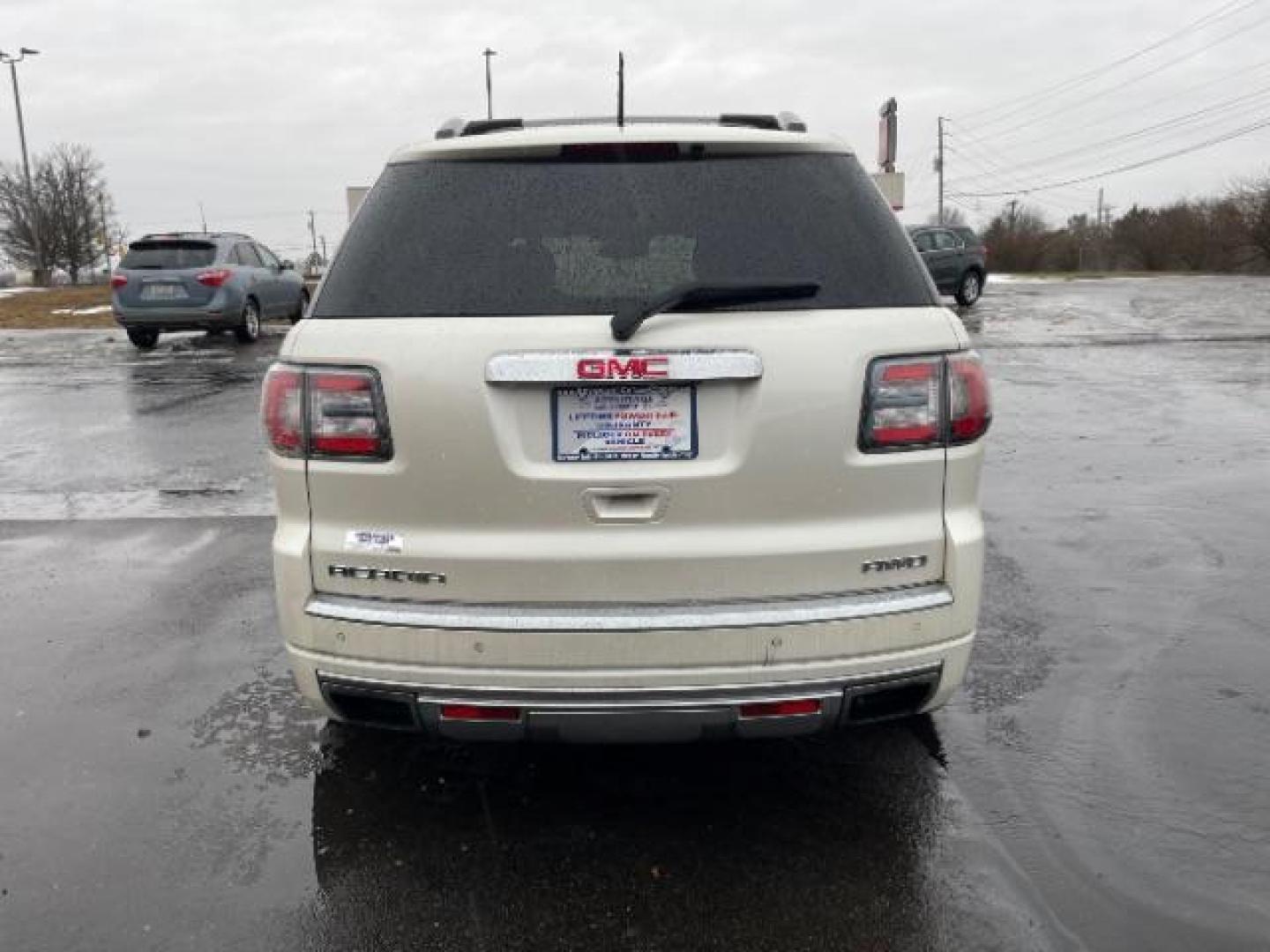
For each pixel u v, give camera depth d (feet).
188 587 16.03
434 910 8.32
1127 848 9.10
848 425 8.07
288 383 8.36
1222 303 71.26
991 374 38.86
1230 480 22.20
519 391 7.96
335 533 8.38
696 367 7.82
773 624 8.00
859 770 10.43
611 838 9.29
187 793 10.10
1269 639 13.62
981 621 14.32
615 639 7.97
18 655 13.47
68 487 22.62
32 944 7.96
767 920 8.16
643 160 8.79
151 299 49.52
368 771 10.49
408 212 8.66
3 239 189.67
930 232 68.13
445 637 8.07
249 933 8.07
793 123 10.05
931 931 8.04
